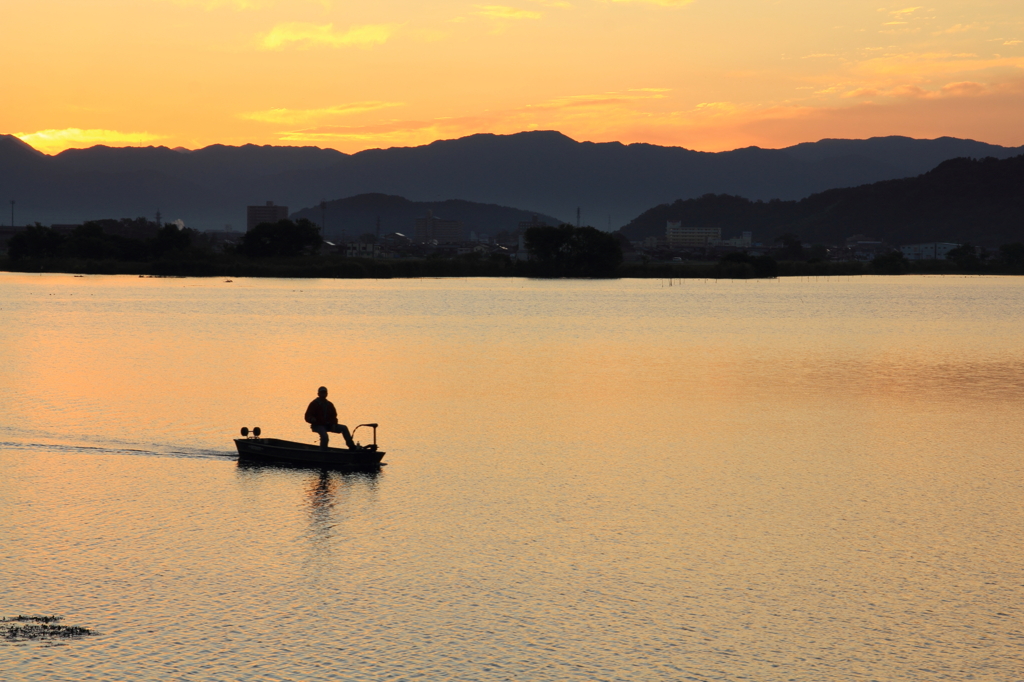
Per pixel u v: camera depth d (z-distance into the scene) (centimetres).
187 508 2609
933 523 2530
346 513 2575
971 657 1734
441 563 2180
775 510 2650
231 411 4241
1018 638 1811
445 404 4531
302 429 3841
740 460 3316
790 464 3250
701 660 1712
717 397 4825
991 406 4572
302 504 2664
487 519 2536
